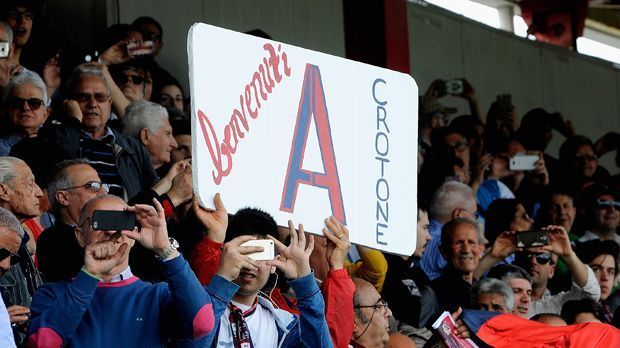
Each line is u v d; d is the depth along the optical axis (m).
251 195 7.58
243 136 7.58
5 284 8.84
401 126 8.36
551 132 19.53
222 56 7.54
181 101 14.71
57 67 13.63
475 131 17.25
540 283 14.43
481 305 12.41
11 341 6.81
